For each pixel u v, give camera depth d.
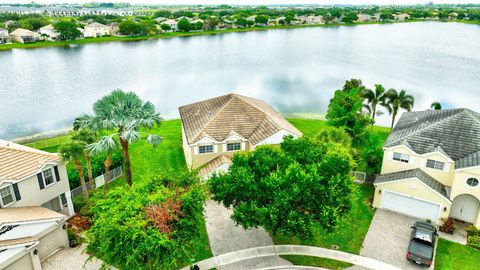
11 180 26.44
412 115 41.81
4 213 25.42
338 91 44.78
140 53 144.12
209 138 38.28
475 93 84.88
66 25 166.38
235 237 29.70
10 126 63.94
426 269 26.39
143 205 23.11
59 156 30.34
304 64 120.88
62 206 31.89
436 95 82.69
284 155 28.91
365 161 39.78
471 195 30.88
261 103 51.03
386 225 31.61
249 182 25.75
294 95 81.81
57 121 66.56
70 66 116.88
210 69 113.38
